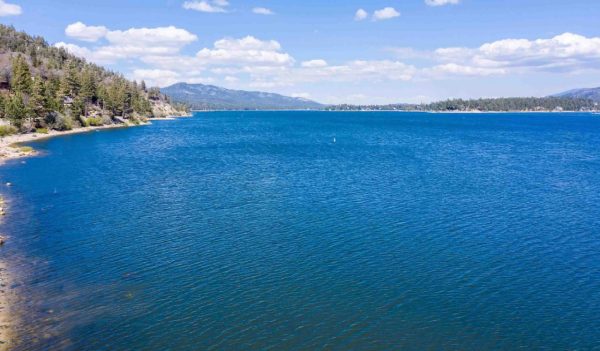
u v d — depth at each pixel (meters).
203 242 42.38
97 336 26.12
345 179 75.31
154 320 28.06
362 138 167.88
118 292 31.80
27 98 162.00
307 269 36.12
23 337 25.72
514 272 35.94
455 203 58.09
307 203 57.78
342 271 35.81
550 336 27.11
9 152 101.38
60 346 24.97
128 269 35.88
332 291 32.31
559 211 54.38
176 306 29.89
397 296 31.67
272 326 27.56
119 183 70.75
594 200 60.31
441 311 29.70
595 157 109.62
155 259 38.03
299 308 29.84
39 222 48.31
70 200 58.53
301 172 82.88
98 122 198.25
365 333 26.97
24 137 137.25
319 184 70.81
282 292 32.09
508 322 28.55
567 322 28.61
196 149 123.06
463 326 27.97
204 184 70.56
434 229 46.78
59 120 164.38
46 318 27.98
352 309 29.80
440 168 88.56
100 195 61.78
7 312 28.59
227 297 31.25
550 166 93.00
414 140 158.75
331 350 25.16
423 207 55.81
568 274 35.69
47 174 77.81
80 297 30.94
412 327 27.73
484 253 40.00
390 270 36.06
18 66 163.50
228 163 95.12
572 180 76.00
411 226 47.78
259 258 38.44
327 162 97.12
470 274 35.47
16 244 41.34
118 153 109.94
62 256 38.50
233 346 25.44
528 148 131.25
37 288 32.19
